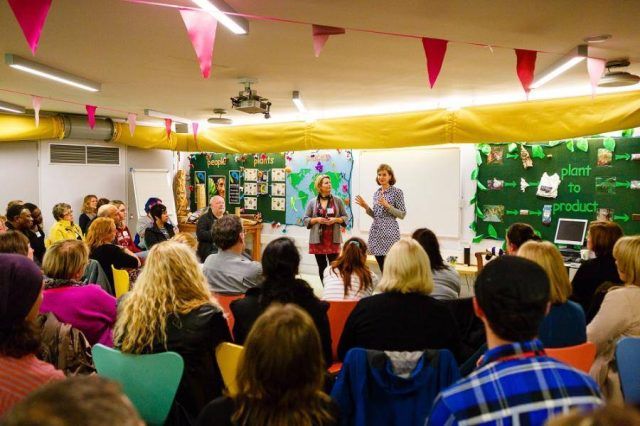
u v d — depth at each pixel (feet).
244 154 27.68
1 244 9.52
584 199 18.70
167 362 6.25
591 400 3.48
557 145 19.11
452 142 19.79
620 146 17.98
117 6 9.50
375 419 5.38
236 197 28.22
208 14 8.76
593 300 9.85
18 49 12.61
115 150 26.94
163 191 27.43
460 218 21.52
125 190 27.40
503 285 3.85
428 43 10.29
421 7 9.12
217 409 4.25
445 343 6.95
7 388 4.66
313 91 18.08
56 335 7.06
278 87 17.37
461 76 15.35
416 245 7.16
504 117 18.54
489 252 18.71
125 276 13.02
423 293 7.11
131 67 14.51
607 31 10.35
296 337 4.01
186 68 14.57
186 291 7.04
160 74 15.38
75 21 10.37
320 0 8.83
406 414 5.33
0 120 21.91
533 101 17.98
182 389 6.68
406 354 5.51
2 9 9.57
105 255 13.42
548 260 7.28
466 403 3.59
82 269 8.38
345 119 22.27
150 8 9.61
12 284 4.84
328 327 7.76
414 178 22.48
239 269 10.28
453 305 9.44
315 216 19.74
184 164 29.99
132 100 20.21
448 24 10.10
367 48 12.14
